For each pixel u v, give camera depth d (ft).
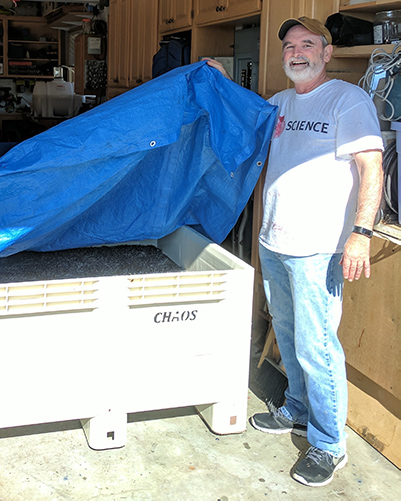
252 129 7.52
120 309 6.61
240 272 7.00
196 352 7.07
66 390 6.67
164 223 9.40
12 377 6.42
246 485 6.60
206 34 12.35
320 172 6.42
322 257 6.45
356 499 6.46
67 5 22.17
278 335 7.49
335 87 6.45
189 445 7.28
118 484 6.48
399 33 7.56
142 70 16.01
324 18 8.32
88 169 7.43
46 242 9.59
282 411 7.69
